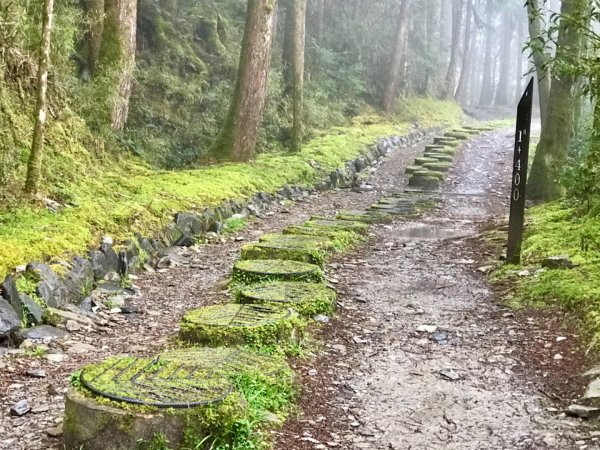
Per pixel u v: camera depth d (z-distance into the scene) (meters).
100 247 7.19
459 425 4.01
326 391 4.45
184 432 3.34
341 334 5.59
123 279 7.20
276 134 17.77
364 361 5.05
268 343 4.95
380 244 9.14
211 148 14.20
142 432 3.30
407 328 5.79
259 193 12.16
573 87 11.70
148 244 8.15
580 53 9.91
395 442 3.77
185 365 4.09
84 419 3.35
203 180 11.33
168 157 13.48
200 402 3.43
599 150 6.20
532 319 5.79
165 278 7.61
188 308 6.43
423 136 24.97
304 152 16.17
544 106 15.70
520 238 7.32
